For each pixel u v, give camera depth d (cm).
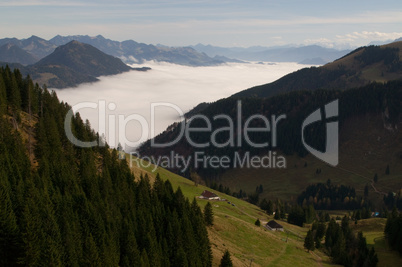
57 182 6794
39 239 4525
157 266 5694
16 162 6581
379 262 9444
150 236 6056
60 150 8475
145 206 7569
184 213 7556
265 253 8969
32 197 5084
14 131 7738
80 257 4894
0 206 4578
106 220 5947
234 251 8300
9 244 4566
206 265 6731
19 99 9775
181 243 6462
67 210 5394
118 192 7362
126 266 5428
